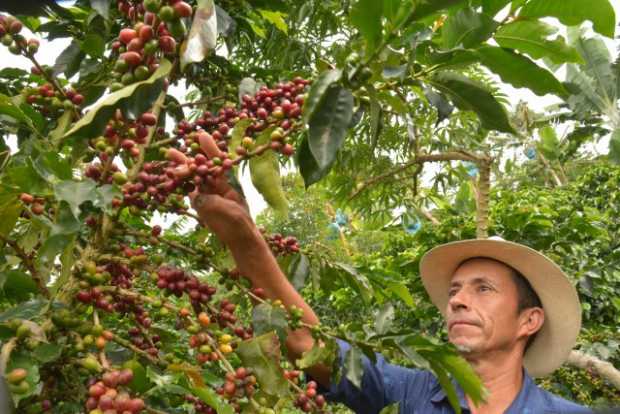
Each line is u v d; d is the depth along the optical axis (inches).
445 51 56.9
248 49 146.1
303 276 75.9
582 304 174.2
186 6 45.6
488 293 84.9
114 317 80.4
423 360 53.5
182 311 53.9
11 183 52.0
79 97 58.8
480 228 115.6
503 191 234.2
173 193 56.8
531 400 80.9
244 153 56.3
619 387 123.2
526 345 93.3
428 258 97.3
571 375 167.2
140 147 57.9
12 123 59.9
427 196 220.7
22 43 54.7
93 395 42.6
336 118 52.7
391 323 55.9
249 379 50.4
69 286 52.2
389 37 52.6
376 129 57.3
